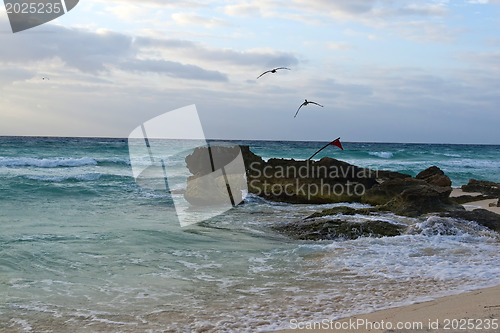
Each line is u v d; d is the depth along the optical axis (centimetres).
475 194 1892
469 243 916
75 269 680
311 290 593
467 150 7512
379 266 724
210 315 493
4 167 2502
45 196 1521
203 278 651
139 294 573
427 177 2038
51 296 558
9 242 830
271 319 476
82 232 945
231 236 966
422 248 859
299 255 808
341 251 832
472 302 480
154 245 851
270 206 1430
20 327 457
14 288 584
